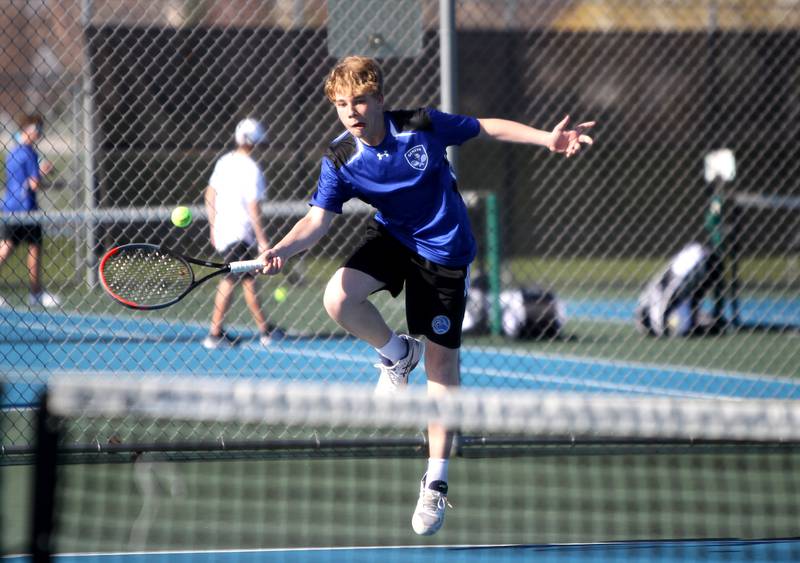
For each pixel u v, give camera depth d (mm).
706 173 30453
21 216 22734
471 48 35594
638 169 39625
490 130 13836
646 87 36781
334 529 13906
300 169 24750
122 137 19844
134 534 13508
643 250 40656
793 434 8992
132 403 8500
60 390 8336
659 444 17516
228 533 13641
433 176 13688
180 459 17234
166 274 14023
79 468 16547
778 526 14172
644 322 30781
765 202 30812
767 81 35719
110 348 22250
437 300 14000
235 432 18609
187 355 23531
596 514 14695
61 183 25562
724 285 30188
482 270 29141
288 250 13781
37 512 8219
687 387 23703
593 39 36094
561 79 36062
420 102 25219
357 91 13023
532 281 34781
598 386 23422
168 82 19812
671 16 37375
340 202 14023
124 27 22250
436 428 13508
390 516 14555
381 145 13461
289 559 12758
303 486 15938
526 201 39875
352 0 18703
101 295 22469
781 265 36312
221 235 22359
